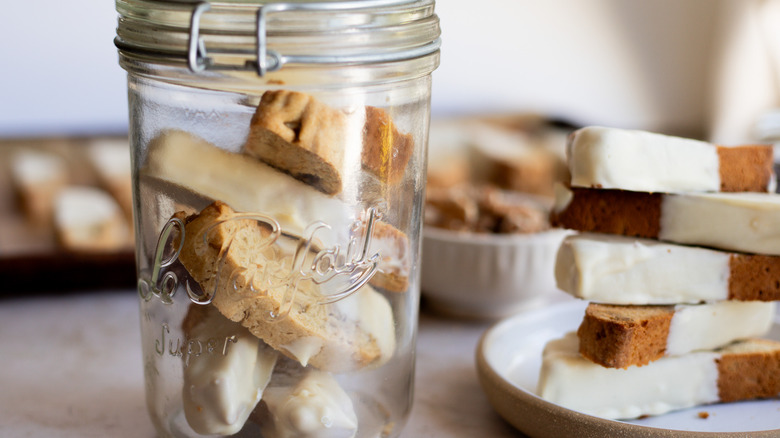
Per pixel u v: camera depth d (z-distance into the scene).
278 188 0.37
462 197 0.57
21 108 0.81
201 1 0.35
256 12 0.35
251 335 0.38
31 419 0.45
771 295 0.43
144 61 0.37
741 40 0.95
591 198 0.43
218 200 0.37
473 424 0.44
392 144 0.38
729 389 0.44
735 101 0.98
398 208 0.39
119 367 0.50
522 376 0.46
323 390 0.39
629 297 0.43
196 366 0.38
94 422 0.45
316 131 0.36
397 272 0.40
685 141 0.43
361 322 0.39
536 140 0.84
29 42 0.79
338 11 0.35
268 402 0.38
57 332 0.53
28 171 0.72
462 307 0.55
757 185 0.44
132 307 0.57
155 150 0.38
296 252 0.38
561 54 0.93
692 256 0.43
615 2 0.92
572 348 0.44
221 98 0.37
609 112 0.96
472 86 0.92
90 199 0.69
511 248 0.52
